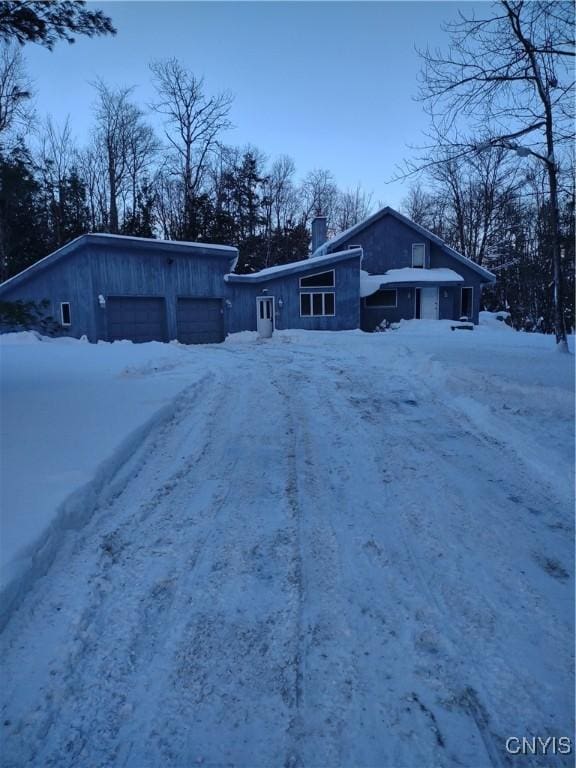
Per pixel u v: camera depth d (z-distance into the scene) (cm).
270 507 410
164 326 1919
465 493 440
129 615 277
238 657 247
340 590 301
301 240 4153
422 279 2402
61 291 1855
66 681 230
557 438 570
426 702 221
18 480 399
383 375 984
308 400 776
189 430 618
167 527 377
